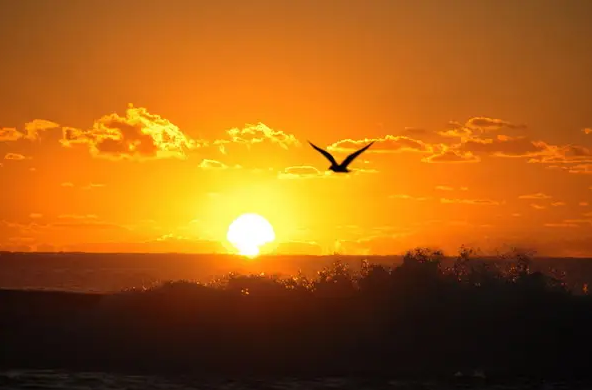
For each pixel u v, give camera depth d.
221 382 74.94
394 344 86.62
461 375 78.69
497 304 93.44
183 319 91.12
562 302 93.69
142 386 72.69
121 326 89.25
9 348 83.44
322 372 79.44
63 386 71.81
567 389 73.75
